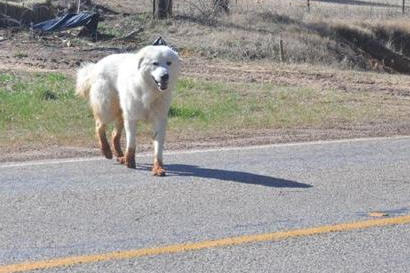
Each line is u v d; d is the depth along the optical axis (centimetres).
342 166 1094
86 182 948
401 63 3509
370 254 701
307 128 1483
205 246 708
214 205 853
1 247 693
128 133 1036
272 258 682
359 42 3522
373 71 3062
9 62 2208
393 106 1864
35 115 1459
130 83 1011
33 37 2667
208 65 2488
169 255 682
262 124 1494
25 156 1115
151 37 2869
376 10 4400
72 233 738
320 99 1894
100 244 706
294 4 4334
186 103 1692
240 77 2253
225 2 3312
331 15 3912
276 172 1041
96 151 1168
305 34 3173
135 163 1061
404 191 945
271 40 2894
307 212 834
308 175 1025
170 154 1166
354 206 865
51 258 666
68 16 2806
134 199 870
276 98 1869
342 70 2691
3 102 1549
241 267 658
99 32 2875
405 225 793
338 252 704
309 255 693
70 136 1288
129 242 714
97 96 1077
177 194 900
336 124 1546
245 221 793
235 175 1014
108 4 3478
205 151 1199
